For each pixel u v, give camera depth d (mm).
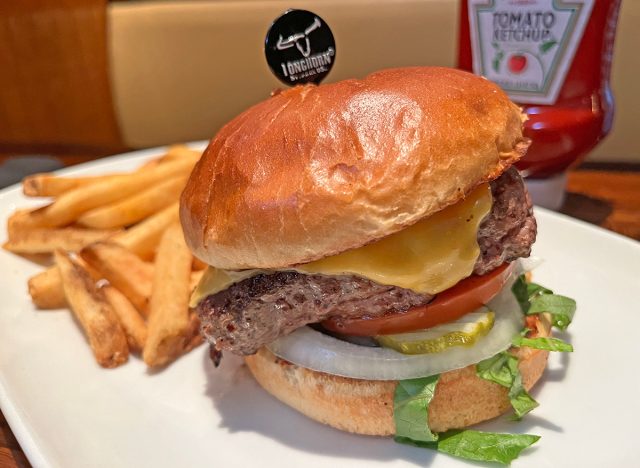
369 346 168
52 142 475
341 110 149
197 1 500
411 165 138
